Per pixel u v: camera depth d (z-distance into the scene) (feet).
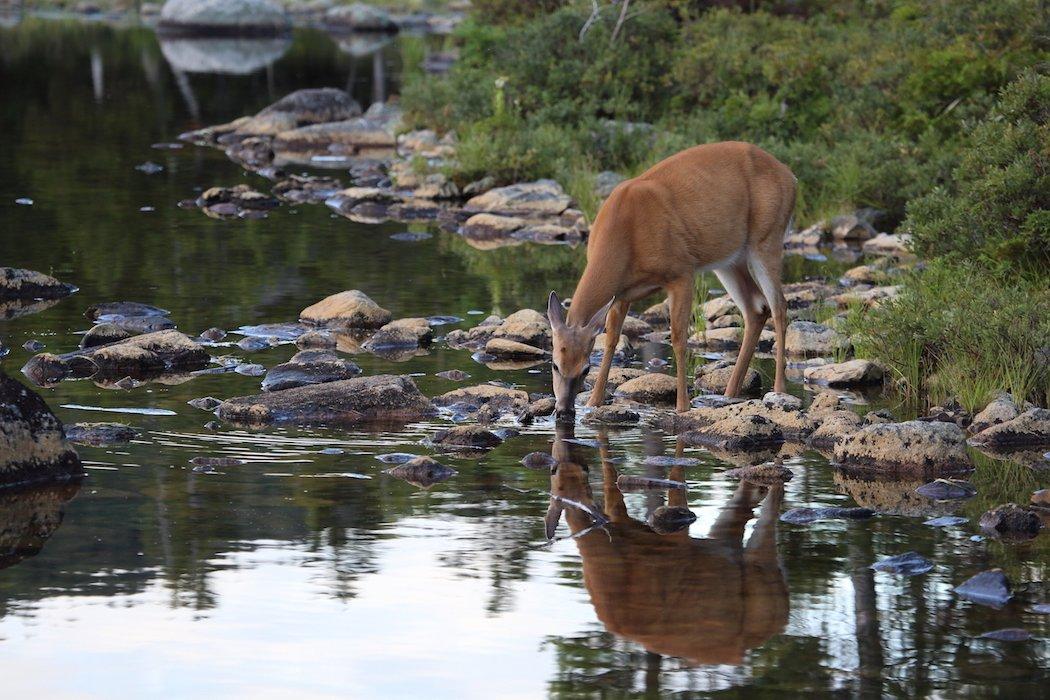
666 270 42.70
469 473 36.58
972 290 49.08
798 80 91.81
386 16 224.33
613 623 26.78
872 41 94.17
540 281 64.13
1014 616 27.14
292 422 41.57
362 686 24.09
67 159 99.86
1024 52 78.23
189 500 33.71
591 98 99.76
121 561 29.63
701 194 43.29
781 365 45.27
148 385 45.32
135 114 125.90
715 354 52.01
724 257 43.96
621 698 23.66
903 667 24.79
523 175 88.84
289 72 159.43
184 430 40.14
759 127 89.51
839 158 80.89
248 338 52.03
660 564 29.94
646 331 55.62
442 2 248.52
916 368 46.42
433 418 42.39
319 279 63.46
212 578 28.84
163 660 25.02
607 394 45.47
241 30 207.41
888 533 32.17
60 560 29.60
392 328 52.54
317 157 106.01
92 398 43.39
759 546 31.12
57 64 163.12
